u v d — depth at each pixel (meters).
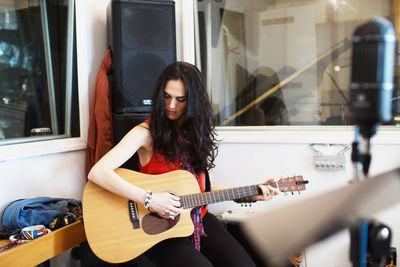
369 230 0.48
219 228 1.78
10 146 1.89
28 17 2.18
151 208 1.62
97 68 2.45
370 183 0.40
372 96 0.45
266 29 2.52
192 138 1.75
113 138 2.26
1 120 2.04
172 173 1.71
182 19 2.59
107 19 2.37
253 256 1.71
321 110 2.43
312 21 2.40
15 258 1.48
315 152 2.25
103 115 2.23
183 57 2.62
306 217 0.40
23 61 2.16
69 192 2.24
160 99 1.68
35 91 2.22
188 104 1.68
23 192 1.94
